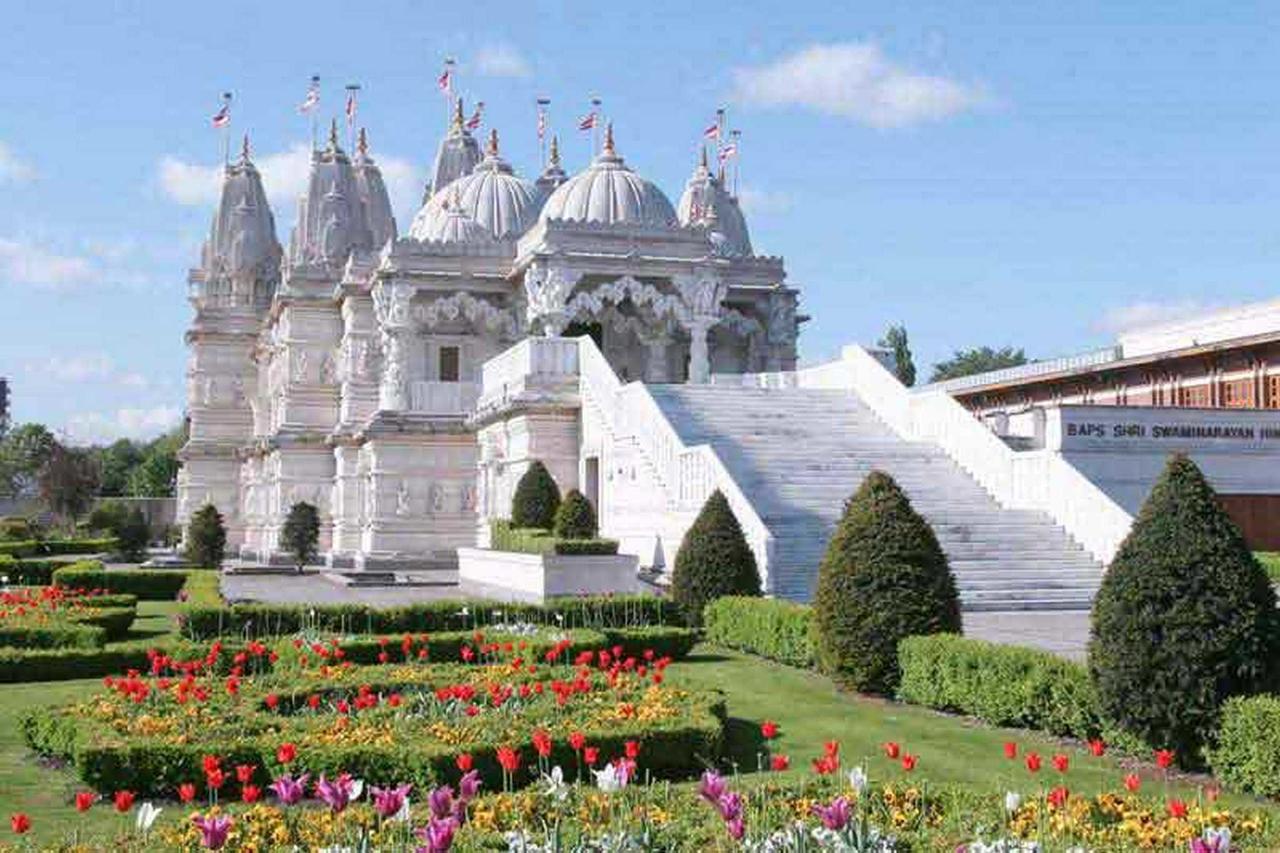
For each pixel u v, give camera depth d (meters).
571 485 37.22
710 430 32.16
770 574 24.12
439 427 46.53
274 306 59.91
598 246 45.78
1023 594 25.31
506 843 8.20
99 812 10.59
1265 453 32.09
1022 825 8.54
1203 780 11.31
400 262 48.12
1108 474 30.88
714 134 63.78
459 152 69.25
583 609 21.58
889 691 15.69
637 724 11.89
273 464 58.88
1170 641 11.34
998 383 43.12
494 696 13.34
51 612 23.00
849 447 31.84
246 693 13.87
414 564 46.03
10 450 109.50
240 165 76.50
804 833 7.73
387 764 10.90
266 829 8.65
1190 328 41.50
